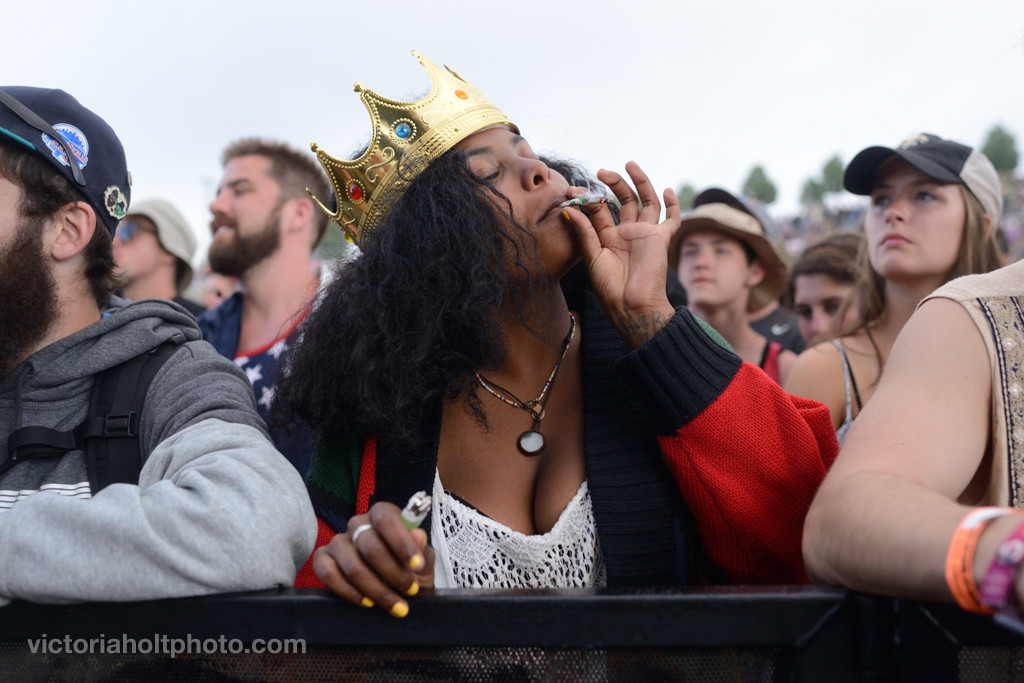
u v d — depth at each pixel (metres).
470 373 1.22
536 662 0.83
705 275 3.48
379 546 0.83
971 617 0.74
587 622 0.80
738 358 1.20
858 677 0.77
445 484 1.25
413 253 1.19
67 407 1.30
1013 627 0.66
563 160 1.55
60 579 0.92
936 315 1.01
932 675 0.74
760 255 3.64
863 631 0.77
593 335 1.33
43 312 1.34
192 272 3.88
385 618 0.84
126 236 3.62
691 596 0.79
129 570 0.92
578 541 1.19
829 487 0.90
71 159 1.37
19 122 1.33
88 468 1.25
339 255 1.40
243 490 1.02
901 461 0.89
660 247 1.21
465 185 1.19
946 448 0.91
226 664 0.89
